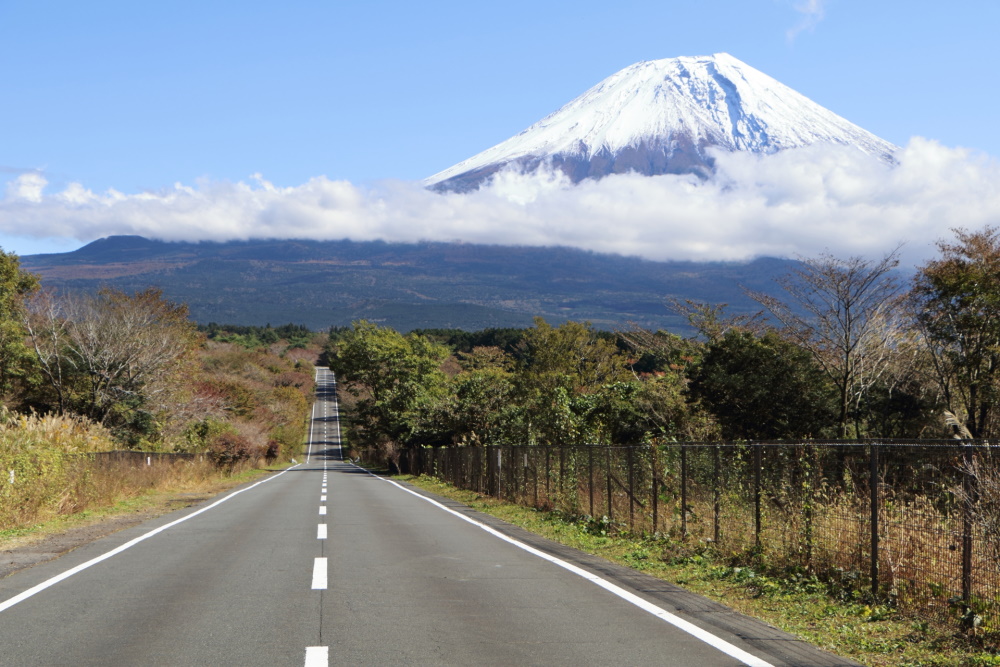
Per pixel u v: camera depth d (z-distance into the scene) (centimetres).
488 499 2484
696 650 634
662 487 1345
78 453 2045
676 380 2733
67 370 4156
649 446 1395
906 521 788
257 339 18362
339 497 2605
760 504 1051
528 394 4469
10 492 1575
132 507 2147
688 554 1161
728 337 2469
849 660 621
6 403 4091
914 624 732
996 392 2106
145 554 1184
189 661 598
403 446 5900
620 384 2767
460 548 1262
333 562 1102
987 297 2106
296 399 11044
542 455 2042
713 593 899
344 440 12706
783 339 2527
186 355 4881
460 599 839
